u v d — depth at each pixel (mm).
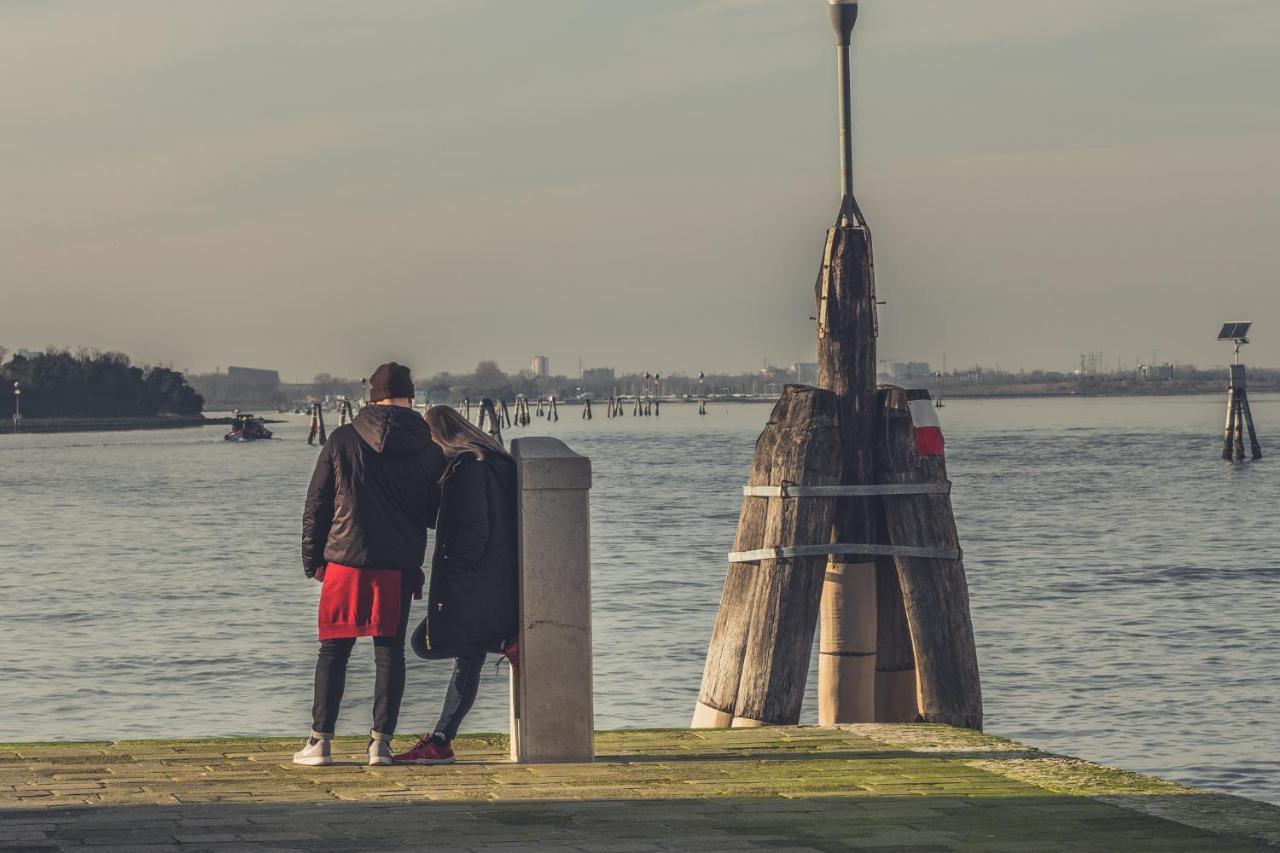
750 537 22016
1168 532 96188
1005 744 17797
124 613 60812
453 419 17109
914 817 13758
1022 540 91375
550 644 16656
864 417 22047
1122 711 38750
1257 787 30938
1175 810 14055
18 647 51594
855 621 22078
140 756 16938
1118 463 194750
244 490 173625
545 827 13266
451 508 16344
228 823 13359
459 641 16422
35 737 37031
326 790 15023
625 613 58562
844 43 22250
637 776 15828
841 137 22359
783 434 21797
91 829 13078
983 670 45094
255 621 57844
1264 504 120812
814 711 36250
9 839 12664
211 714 39812
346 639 16375
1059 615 57469
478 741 18641
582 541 16719
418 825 13328
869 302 22125
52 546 96438
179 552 90812
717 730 18953
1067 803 14375
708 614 58031
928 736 18344
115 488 179250
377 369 16656
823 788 15164
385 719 16469
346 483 16172
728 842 12664
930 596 21641
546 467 16609
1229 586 66625
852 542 22062
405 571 16375
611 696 41188
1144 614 57406
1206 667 45188
